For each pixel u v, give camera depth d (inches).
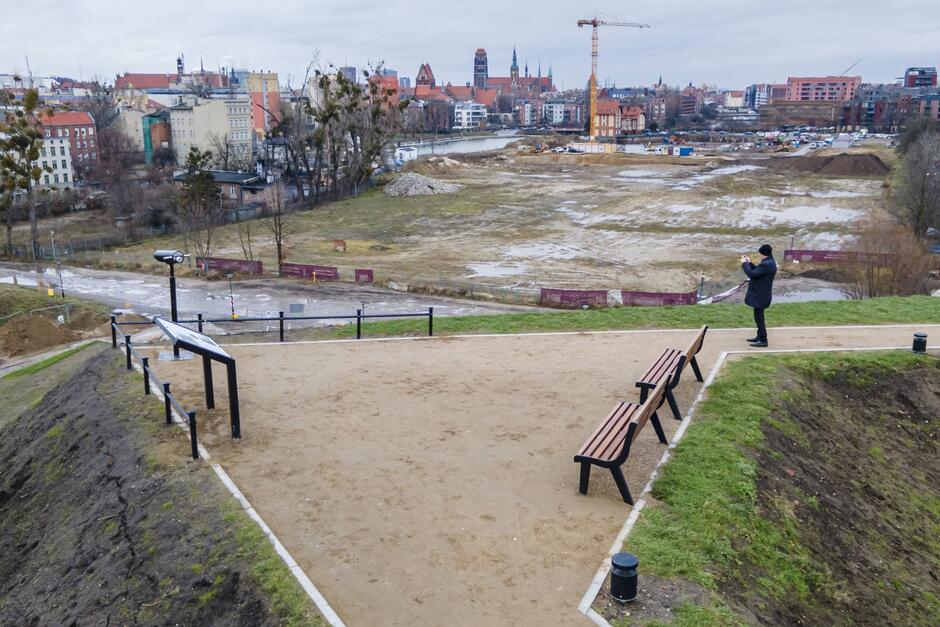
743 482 378.9
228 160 4790.8
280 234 2032.5
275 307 1514.5
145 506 385.4
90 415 514.6
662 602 283.6
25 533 438.3
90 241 2517.2
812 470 433.7
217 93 7696.9
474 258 2057.1
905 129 4670.3
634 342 649.6
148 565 342.6
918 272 1445.6
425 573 303.9
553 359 597.6
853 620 323.3
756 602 300.2
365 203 3275.1
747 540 339.6
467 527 339.0
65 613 344.2
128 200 3235.7
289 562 312.7
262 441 438.0
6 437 592.4
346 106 3740.2
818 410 510.6
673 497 362.3
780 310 774.5
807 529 372.2
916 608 352.8
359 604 285.1
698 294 1569.9
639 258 2034.9
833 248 2135.8
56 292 1705.2
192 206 2630.4
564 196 3331.7
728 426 445.4
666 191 3440.0
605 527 338.3
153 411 486.6
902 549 398.3
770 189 3474.4
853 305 798.5
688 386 519.2
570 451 421.7
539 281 1752.0
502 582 296.7
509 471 396.2
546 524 340.8
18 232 2886.3
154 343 689.6
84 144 4638.3
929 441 520.7
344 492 374.3
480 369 570.9
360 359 600.4
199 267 1940.2
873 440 504.7
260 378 550.3
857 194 3257.9
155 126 5226.4
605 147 6545.3
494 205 3080.7
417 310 1475.1
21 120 2524.6
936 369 586.2
